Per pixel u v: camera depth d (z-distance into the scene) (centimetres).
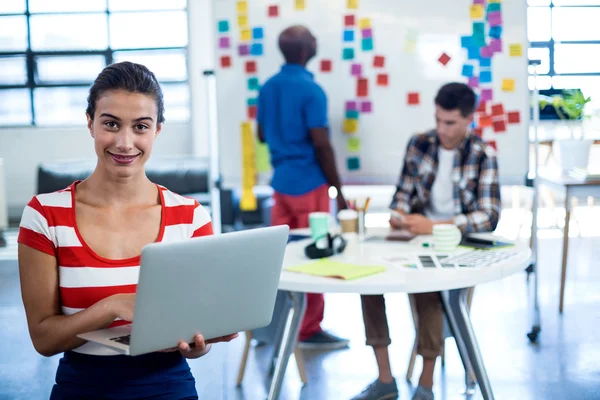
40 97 834
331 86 420
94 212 151
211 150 432
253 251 140
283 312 296
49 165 685
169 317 133
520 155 411
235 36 418
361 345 361
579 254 557
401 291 207
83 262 148
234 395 297
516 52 407
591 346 350
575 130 711
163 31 827
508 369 323
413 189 322
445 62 412
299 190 367
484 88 411
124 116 145
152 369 150
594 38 779
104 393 147
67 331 142
